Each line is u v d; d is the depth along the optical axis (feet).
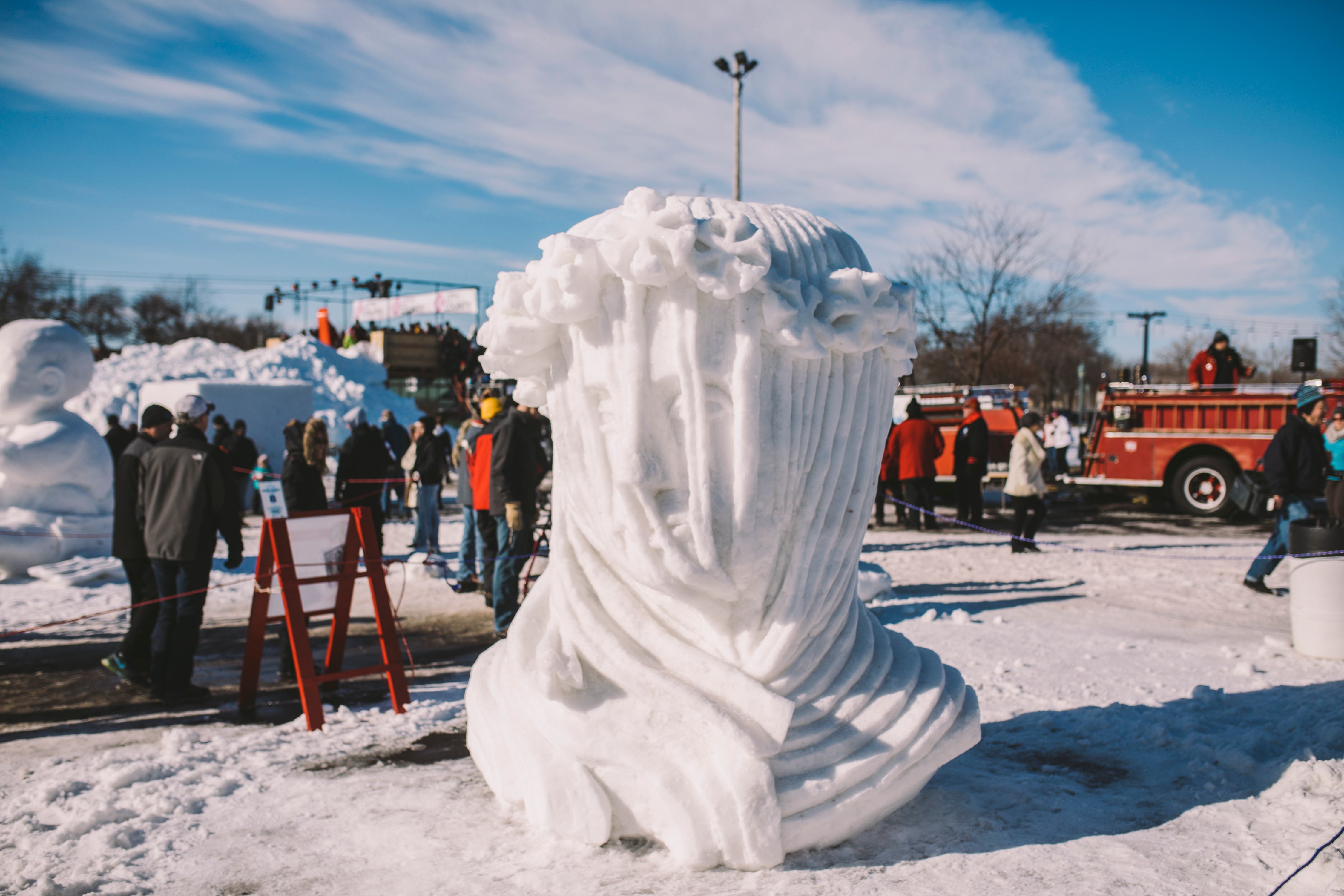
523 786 9.43
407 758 12.53
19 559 29.04
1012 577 28.84
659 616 9.52
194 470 16.35
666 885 8.25
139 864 9.11
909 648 10.36
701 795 8.56
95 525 30.71
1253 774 10.85
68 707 16.20
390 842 9.46
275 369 86.63
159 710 15.97
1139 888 8.10
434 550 33.17
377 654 20.10
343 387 88.63
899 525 45.19
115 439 41.34
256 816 10.36
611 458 9.22
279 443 61.21
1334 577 17.34
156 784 11.41
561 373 9.68
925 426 41.78
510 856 8.96
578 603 9.59
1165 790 10.57
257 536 41.16
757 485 8.94
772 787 8.49
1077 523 45.62
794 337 8.77
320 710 14.29
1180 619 22.15
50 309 174.50
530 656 9.93
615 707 9.08
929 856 8.78
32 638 21.85
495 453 21.29
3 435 30.40
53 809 10.78
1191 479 48.06
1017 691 15.34
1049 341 118.21
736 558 8.98
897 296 9.86
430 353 116.37
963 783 10.83
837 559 9.59
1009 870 8.46
